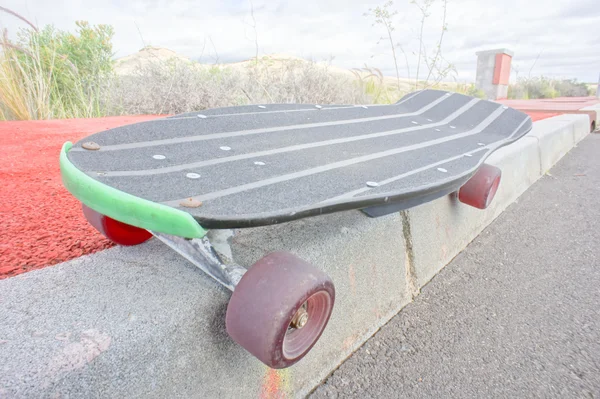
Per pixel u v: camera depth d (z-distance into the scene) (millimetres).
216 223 747
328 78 6121
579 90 19766
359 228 1413
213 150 1207
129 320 807
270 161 1185
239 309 818
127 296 887
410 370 1280
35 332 751
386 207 1152
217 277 888
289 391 1135
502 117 2230
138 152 1080
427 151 1528
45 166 2422
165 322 821
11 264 1199
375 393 1187
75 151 999
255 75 5824
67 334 751
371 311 1460
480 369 1281
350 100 6297
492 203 2605
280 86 5730
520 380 1235
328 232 1325
